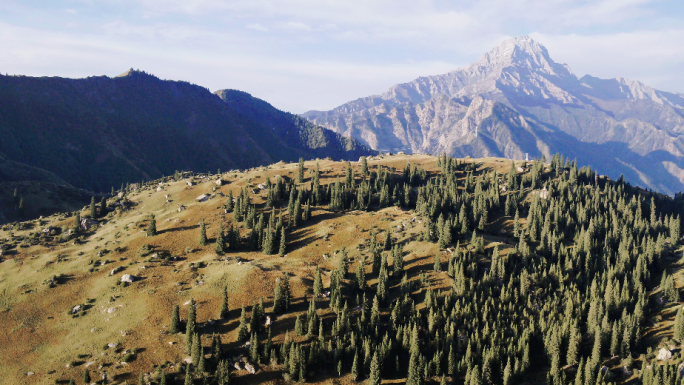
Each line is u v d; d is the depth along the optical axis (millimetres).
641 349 133000
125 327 124562
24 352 118562
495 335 128875
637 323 137750
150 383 104500
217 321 126125
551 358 128500
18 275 158625
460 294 143000
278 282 130875
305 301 136250
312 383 110625
